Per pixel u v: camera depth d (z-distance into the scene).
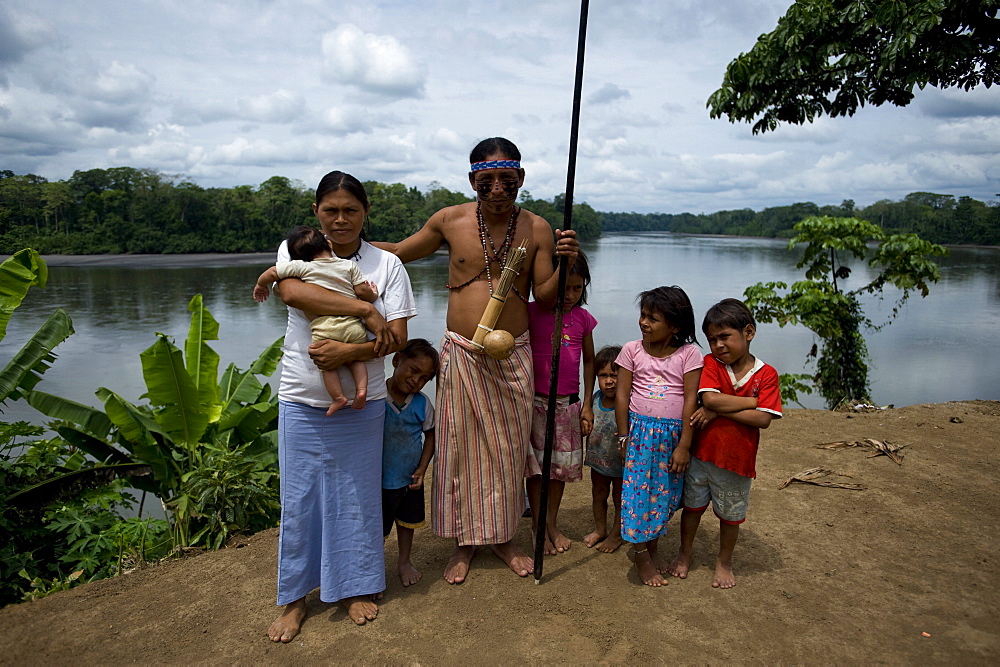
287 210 77.25
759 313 8.99
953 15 4.81
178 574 2.98
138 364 15.48
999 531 3.40
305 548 2.51
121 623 2.60
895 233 8.55
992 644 2.45
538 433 3.08
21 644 2.47
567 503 3.83
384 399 2.62
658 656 2.38
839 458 4.46
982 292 29.81
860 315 9.03
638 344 2.87
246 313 24.77
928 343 18.30
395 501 2.84
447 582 2.88
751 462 2.71
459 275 2.85
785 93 5.90
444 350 2.88
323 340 2.33
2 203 68.81
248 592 2.82
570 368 3.01
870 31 5.29
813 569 3.01
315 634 2.51
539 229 2.88
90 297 30.23
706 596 2.78
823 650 2.42
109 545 4.43
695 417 2.70
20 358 5.04
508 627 2.54
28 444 5.75
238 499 4.31
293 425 2.45
